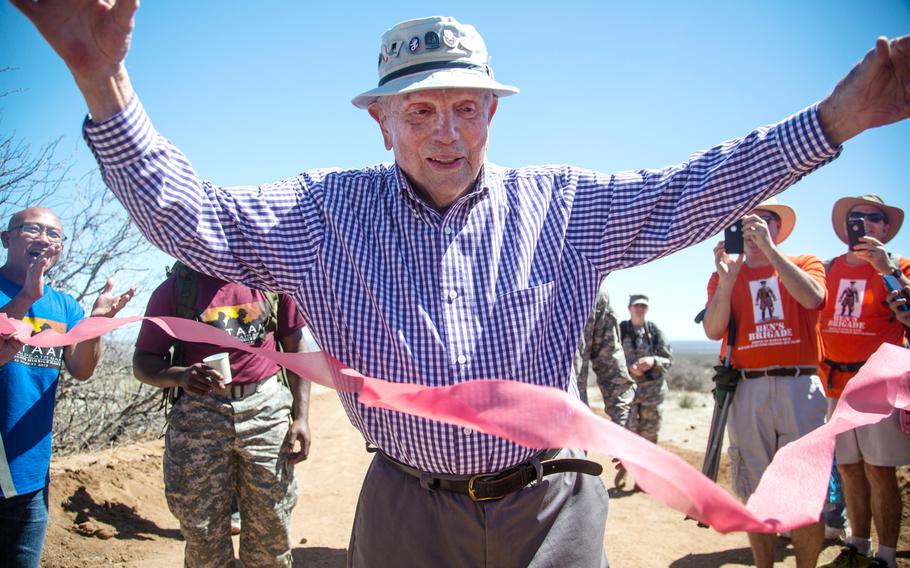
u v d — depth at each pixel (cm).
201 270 189
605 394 519
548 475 211
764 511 138
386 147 220
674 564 479
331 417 1171
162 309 366
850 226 434
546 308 200
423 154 196
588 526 218
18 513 318
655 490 134
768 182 178
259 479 369
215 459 357
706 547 511
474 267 199
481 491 202
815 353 402
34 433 321
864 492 435
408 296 196
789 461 150
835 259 473
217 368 345
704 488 132
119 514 552
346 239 198
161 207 173
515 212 206
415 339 194
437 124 194
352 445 915
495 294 198
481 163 203
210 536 353
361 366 196
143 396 851
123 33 152
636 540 529
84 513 532
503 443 199
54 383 333
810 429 391
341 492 686
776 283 406
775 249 391
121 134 163
